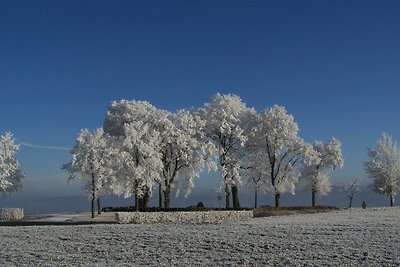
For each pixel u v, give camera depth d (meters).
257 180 82.56
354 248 30.55
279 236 36.31
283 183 81.00
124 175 69.81
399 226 41.38
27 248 34.69
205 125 79.88
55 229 43.78
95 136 70.12
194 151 75.44
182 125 76.00
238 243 33.59
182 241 35.25
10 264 29.41
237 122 82.44
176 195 77.44
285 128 80.12
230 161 76.94
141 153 69.50
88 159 68.44
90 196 68.31
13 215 67.06
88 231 41.94
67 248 34.47
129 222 52.31
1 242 37.41
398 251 29.12
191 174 75.50
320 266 25.97
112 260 30.06
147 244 34.84
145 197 73.62
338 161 96.81
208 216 56.88
